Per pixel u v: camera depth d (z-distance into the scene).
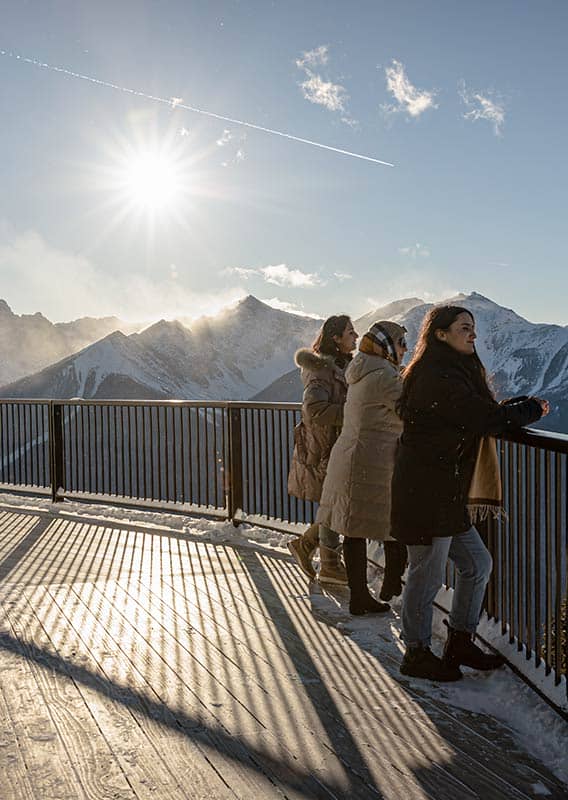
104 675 3.52
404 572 4.62
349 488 4.33
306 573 5.28
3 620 4.36
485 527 3.89
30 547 6.43
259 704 3.21
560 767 2.67
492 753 2.79
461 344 3.34
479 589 3.48
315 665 3.68
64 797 2.44
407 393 3.43
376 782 2.56
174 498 7.66
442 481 3.35
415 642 3.53
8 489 9.38
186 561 5.88
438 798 2.46
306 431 5.20
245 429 6.95
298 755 2.75
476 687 3.41
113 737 2.88
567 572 3.01
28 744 2.82
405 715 3.11
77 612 4.54
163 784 2.53
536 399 3.25
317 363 5.00
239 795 2.46
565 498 3.01
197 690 3.35
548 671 3.12
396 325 4.34
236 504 7.03
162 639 4.04
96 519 7.75
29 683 3.41
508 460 3.59
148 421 7.89
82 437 8.56
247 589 5.06
